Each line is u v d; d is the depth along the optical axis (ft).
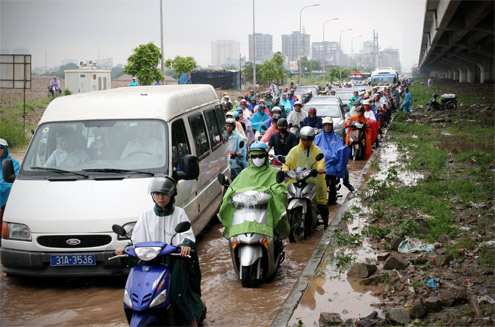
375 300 20.62
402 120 97.60
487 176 45.06
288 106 81.51
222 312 20.42
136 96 27.04
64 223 22.18
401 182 43.16
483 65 241.14
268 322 19.53
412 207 34.53
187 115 28.76
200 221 28.76
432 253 25.86
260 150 24.06
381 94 90.74
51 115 26.12
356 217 33.04
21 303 21.47
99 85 117.39
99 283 23.56
